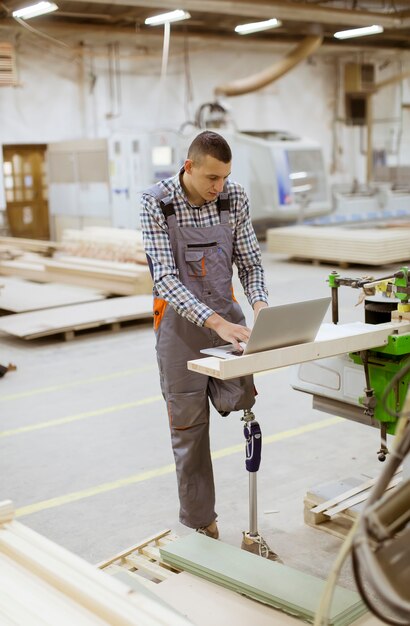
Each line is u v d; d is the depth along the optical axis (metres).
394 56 19.69
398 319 2.94
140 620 1.86
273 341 2.50
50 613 1.95
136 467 4.42
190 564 2.79
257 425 3.09
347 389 3.07
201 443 3.14
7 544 2.29
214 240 3.01
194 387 3.06
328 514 3.44
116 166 12.81
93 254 10.54
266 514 3.74
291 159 14.48
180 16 11.05
